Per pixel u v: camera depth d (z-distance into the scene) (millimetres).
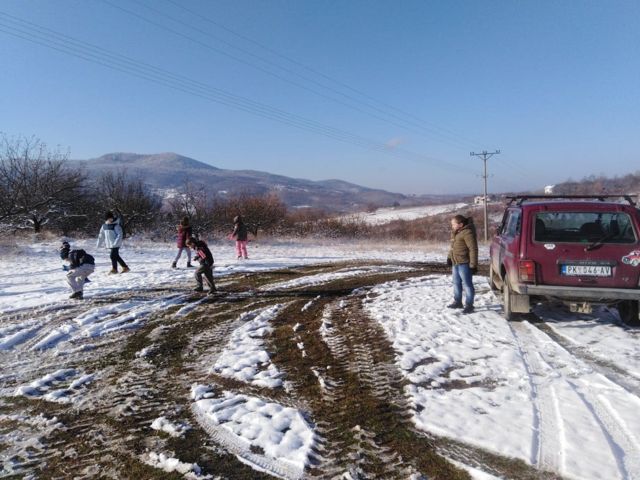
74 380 4535
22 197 18875
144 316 7094
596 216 5453
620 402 3557
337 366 4695
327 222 28000
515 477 2641
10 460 3074
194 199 24859
